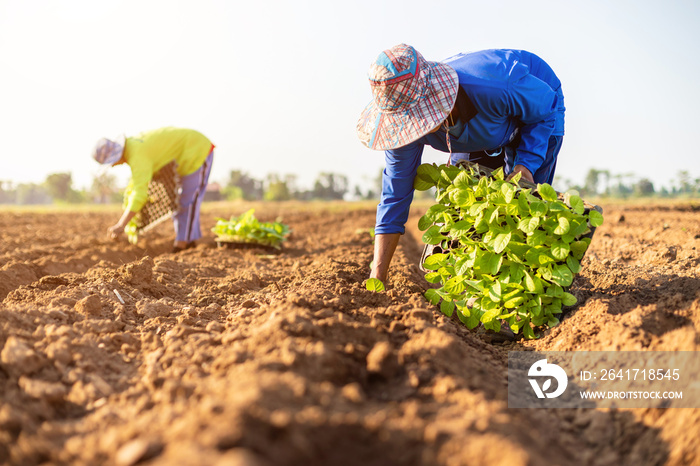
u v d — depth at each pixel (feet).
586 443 6.49
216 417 4.86
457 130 9.77
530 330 9.76
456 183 9.79
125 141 18.89
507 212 9.37
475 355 8.37
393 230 10.75
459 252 10.22
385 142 9.43
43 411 6.19
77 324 9.08
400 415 5.66
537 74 10.75
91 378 7.09
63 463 5.03
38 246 20.72
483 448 4.79
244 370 6.27
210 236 26.13
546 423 6.68
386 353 6.86
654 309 8.39
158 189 20.20
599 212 9.30
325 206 66.64
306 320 7.72
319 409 5.23
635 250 16.60
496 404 6.00
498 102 9.41
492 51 10.21
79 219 41.14
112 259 17.95
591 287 11.42
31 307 9.60
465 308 9.97
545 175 11.56
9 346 7.13
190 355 7.67
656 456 5.89
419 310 8.68
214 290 12.88
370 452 4.85
